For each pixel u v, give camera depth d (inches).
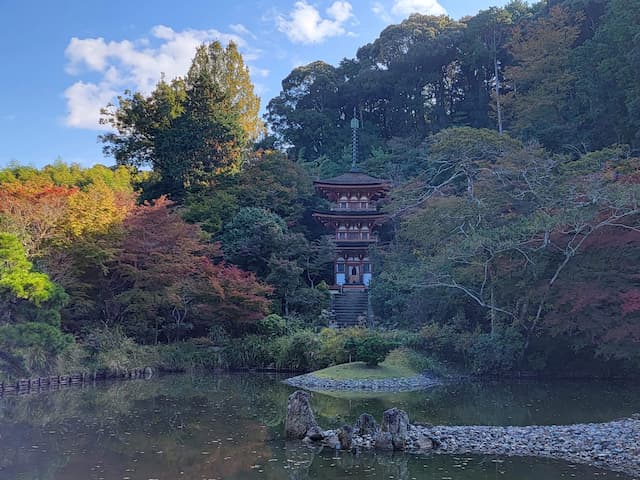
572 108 1604.3
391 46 2559.1
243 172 1784.0
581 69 1537.9
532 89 1873.8
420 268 1130.7
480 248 1010.1
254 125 2245.3
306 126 2493.8
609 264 933.2
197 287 1176.2
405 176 1838.1
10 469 432.1
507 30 2236.7
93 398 791.7
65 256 1060.5
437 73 2433.6
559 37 1766.7
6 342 837.2
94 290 1174.3
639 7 1285.7
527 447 501.7
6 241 876.6
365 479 409.7
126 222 1160.2
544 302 1003.3
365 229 1713.8
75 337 1045.2
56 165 1732.3
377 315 1380.4
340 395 844.6
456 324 1141.1
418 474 422.6
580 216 892.0
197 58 2139.5
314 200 1945.1
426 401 777.6
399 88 2426.2
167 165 1759.4
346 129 2546.8
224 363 1152.2
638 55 1202.6
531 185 1063.6
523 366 1057.5
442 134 1296.8
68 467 438.3
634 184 884.6
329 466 446.0
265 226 1424.7
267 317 1216.8
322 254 1592.0
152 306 1151.6
